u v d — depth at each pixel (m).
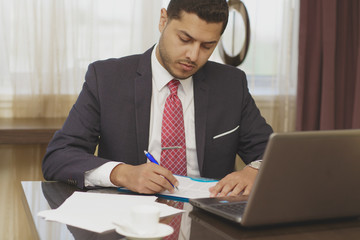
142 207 0.92
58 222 1.03
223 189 1.30
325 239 0.96
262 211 0.96
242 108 1.84
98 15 2.91
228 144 1.77
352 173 1.00
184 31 1.53
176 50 1.56
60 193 1.34
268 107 3.29
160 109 1.71
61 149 1.53
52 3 2.79
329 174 0.97
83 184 1.39
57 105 2.87
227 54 3.01
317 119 3.31
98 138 1.72
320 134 0.93
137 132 1.65
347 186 1.01
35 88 2.83
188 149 1.71
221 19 1.53
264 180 0.92
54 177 1.48
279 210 0.97
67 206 1.14
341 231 1.01
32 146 2.81
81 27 2.87
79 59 2.88
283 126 3.30
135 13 2.98
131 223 0.92
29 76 2.81
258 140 1.81
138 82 1.69
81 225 1.00
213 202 1.13
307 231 1.00
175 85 1.72
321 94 3.29
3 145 2.77
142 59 1.75
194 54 1.54
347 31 3.28
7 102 2.82
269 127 1.88
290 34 3.25
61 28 2.82
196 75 1.77
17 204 2.81
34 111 2.84
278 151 0.90
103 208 1.13
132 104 1.69
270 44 3.27
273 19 3.25
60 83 2.86
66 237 0.93
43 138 2.44
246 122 1.85
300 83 3.21
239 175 1.37
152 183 1.28
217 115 1.76
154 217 0.89
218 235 0.96
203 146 1.69
